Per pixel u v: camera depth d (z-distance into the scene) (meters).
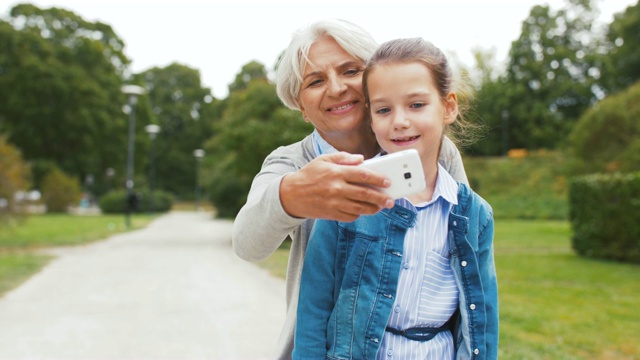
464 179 1.63
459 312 1.41
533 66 51.22
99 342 5.44
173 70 66.06
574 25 53.22
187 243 17.55
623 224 12.84
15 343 5.38
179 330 5.95
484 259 1.44
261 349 5.24
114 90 45.16
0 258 12.28
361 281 1.33
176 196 63.84
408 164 1.06
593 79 51.38
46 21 44.69
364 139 1.64
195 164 63.97
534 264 12.30
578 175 22.27
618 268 11.67
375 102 1.32
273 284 9.05
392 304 1.32
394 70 1.29
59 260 12.41
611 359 4.98
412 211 1.34
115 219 32.06
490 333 1.40
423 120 1.28
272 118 15.27
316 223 1.41
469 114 1.69
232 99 18.25
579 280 9.98
